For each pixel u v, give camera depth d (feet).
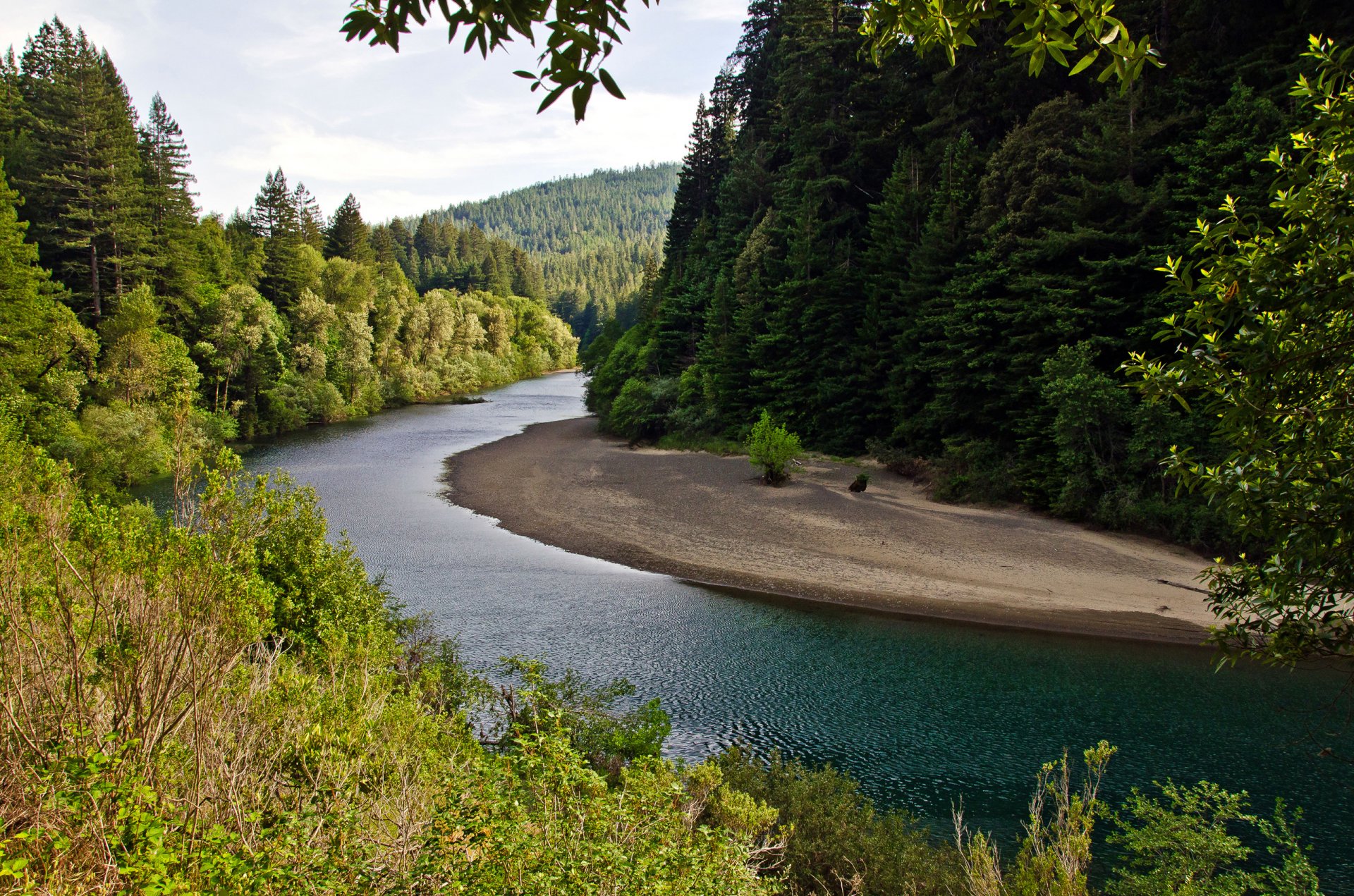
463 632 61.52
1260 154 79.92
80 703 14.57
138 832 11.35
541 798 16.74
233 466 25.55
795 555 82.64
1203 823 25.30
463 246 529.04
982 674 53.98
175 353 142.82
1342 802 37.45
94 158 152.87
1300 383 11.58
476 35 7.38
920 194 132.46
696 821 24.22
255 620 18.98
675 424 169.68
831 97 155.33
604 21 7.20
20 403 102.01
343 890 13.43
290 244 223.71
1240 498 12.02
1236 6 95.14
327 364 219.20
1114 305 92.17
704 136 220.02
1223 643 13.55
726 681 52.90
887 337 133.39
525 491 119.55
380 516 104.22
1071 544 82.17
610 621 64.69
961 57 127.85
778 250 161.48
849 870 26.27
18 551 18.51
